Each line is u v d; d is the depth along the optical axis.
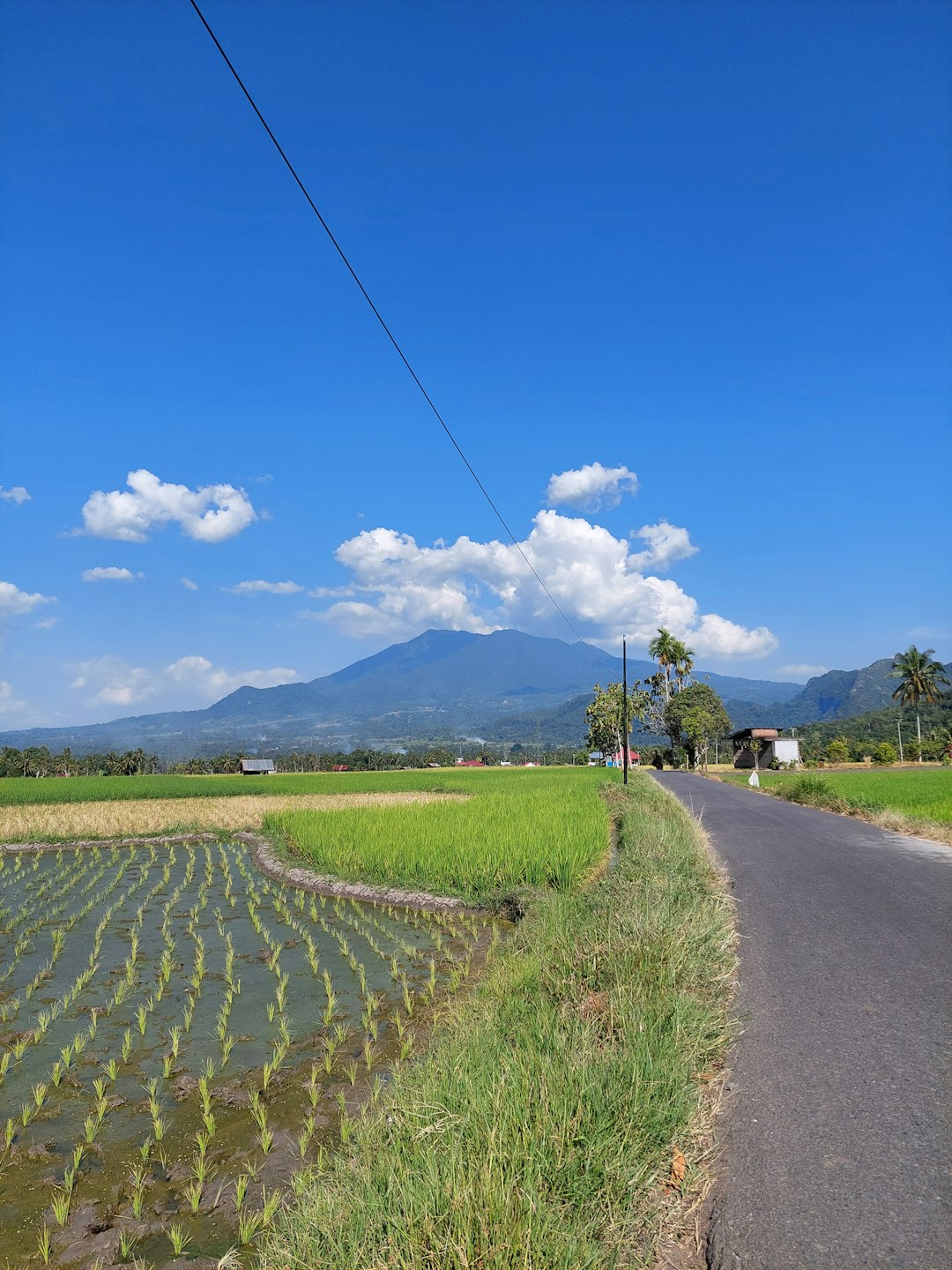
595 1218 3.43
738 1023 5.88
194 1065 7.00
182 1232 4.55
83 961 10.73
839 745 85.31
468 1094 4.39
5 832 26.38
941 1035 5.52
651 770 85.31
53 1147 5.64
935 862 13.59
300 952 10.87
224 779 62.41
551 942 7.91
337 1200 3.82
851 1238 3.40
